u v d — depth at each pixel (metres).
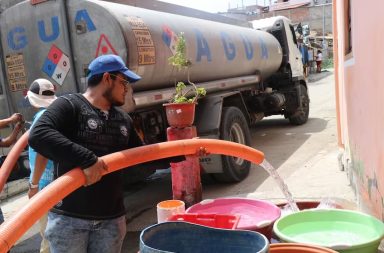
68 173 2.17
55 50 5.08
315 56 27.91
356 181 4.21
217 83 6.57
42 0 5.07
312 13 41.41
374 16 2.92
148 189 6.57
